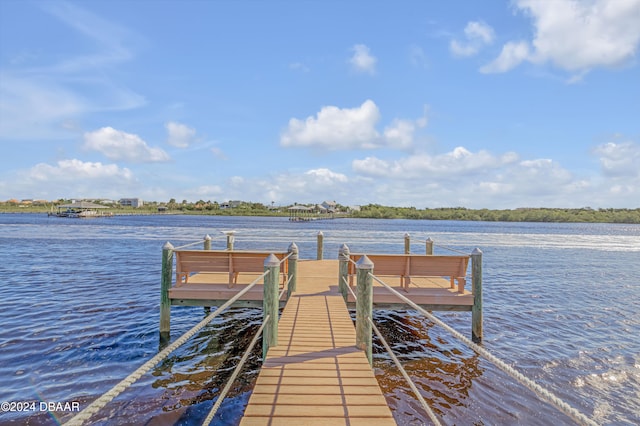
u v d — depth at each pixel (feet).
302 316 22.31
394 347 27.73
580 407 19.49
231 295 27.37
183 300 27.66
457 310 27.84
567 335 30.78
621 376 23.07
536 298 44.73
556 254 97.19
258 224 272.72
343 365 15.64
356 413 12.00
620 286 53.47
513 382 22.06
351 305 26.18
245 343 27.84
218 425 17.10
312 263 43.78
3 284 46.39
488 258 86.38
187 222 286.87
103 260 68.13
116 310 34.96
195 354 25.40
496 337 29.94
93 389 20.07
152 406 18.57
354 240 126.82
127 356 24.40
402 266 29.01
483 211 571.69
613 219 508.94
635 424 18.11
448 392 20.79
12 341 26.37
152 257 72.59
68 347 25.58
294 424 11.30
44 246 91.86
